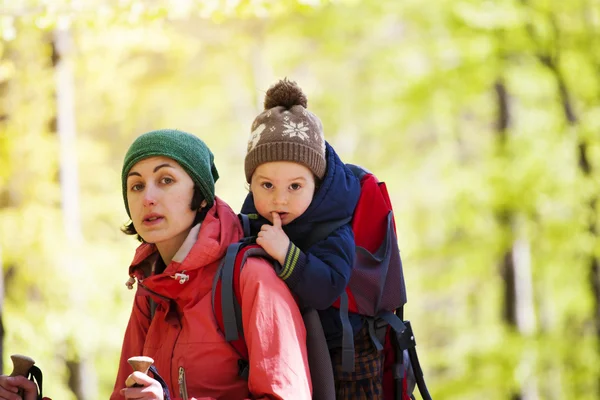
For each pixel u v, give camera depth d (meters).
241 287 3.02
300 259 3.09
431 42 14.75
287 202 3.23
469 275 15.63
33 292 11.66
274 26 17.94
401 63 15.41
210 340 3.02
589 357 13.86
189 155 3.14
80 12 7.26
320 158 3.28
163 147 3.10
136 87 16.45
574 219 13.51
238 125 19.22
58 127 11.15
